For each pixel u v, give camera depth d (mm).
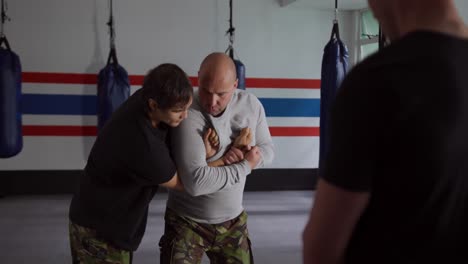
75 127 5348
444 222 796
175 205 1896
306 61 5691
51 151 5340
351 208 802
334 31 4207
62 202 5137
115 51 4871
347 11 5746
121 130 1589
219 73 1703
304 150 5812
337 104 804
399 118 747
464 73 766
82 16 5215
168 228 1908
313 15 5652
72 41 5230
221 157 1843
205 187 1713
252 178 5746
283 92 5684
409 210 792
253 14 5527
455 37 789
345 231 823
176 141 1731
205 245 1885
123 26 5293
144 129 1561
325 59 4258
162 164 1603
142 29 5328
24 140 5273
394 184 787
